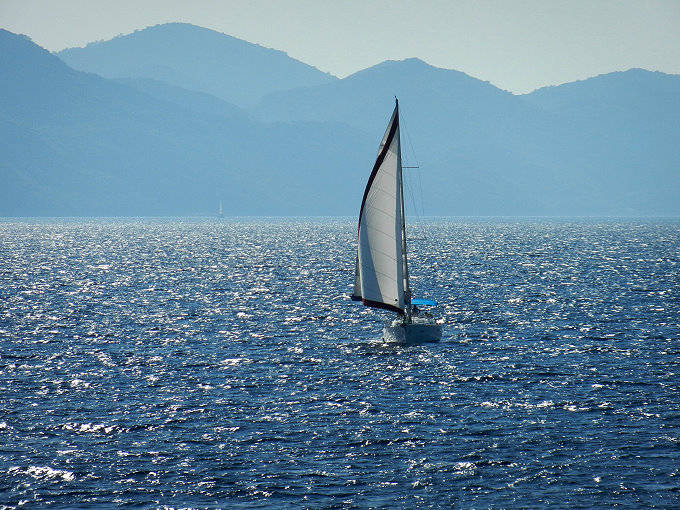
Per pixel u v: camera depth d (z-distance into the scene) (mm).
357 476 160750
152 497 151750
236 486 156375
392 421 192500
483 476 160500
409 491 154250
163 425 189750
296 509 147375
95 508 147625
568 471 162375
